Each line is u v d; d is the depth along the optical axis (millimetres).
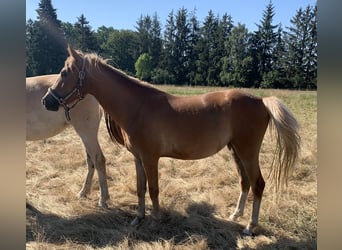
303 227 3293
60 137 7168
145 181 3475
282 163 3129
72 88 3219
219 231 3275
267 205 3729
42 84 3797
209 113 3148
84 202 3922
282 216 3496
